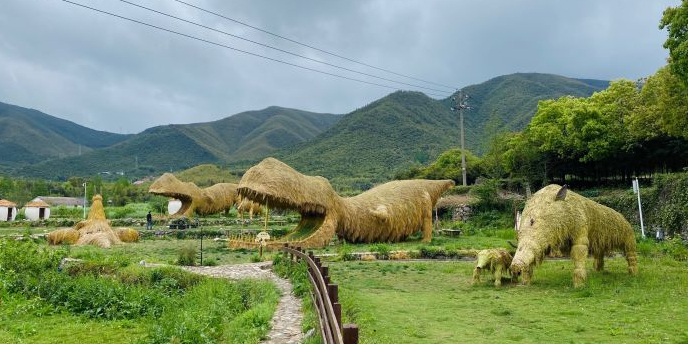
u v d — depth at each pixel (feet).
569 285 41.63
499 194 138.10
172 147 574.56
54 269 48.62
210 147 611.88
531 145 140.97
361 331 25.38
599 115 120.67
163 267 51.65
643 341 23.72
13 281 44.19
